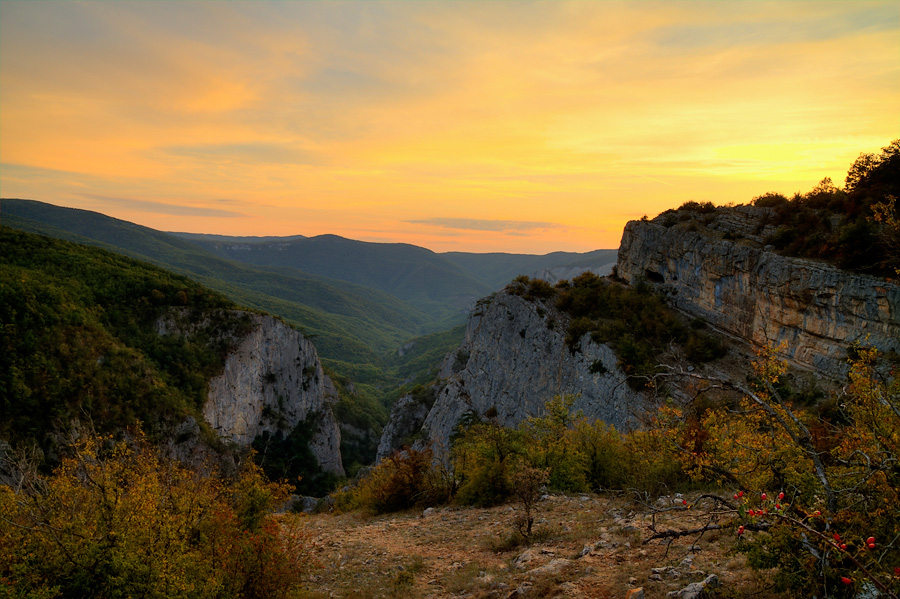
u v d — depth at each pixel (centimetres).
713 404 2539
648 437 929
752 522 650
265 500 1079
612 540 1193
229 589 946
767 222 3741
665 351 3747
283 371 9944
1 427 4834
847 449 743
